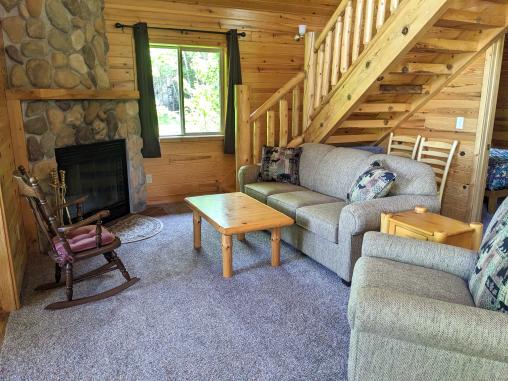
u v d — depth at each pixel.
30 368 1.98
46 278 2.98
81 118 3.83
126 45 4.50
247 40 5.12
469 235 2.42
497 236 1.68
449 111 4.18
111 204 4.40
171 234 3.95
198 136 5.17
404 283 1.82
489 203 4.75
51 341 2.20
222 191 5.50
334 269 2.95
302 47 5.48
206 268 3.14
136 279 2.89
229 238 2.90
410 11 3.03
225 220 2.98
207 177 5.37
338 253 2.87
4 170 2.70
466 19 3.12
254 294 2.73
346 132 4.87
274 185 4.09
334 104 4.09
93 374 1.94
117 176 4.47
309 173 4.05
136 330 2.30
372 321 1.44
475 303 1.65
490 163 4.67
